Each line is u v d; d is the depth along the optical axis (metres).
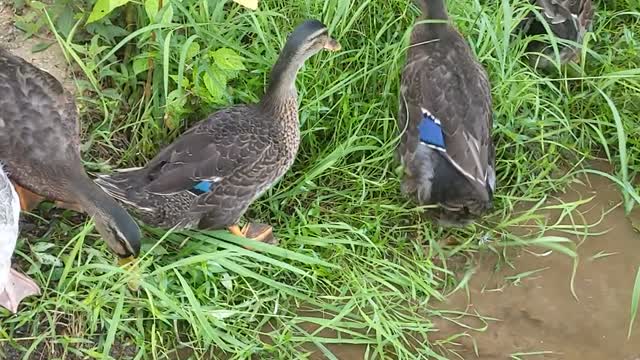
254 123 1.83
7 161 1.76
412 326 1.78
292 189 1.95
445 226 1.94
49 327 1.69
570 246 1.96
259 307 1.77
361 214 1.94
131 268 1.66
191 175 1.76
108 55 1.88
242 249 1.76
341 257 1.87
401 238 1.92
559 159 2.12
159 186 1.74
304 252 1.86
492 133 1.99
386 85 2.04
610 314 1.84
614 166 2.11
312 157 2.02
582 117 2.17
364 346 1.76
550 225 2.00
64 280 1.70
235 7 2.04
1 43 2.00
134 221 1.68
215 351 1.71
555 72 2.23
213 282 1.78
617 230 1.99
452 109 1.89
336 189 1.98
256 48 2.01
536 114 2.07
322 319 1.75
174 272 1.76
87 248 1.78
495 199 2.01
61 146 1.77
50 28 1.99
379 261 1.86
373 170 2.01
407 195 1.95
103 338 1.69
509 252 1.94
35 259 1.77
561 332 1.81
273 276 1.83
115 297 1.70
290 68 1.81
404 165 1.94
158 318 1.70
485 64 2.13
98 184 1.75
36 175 1.76
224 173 1.78
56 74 1.98
